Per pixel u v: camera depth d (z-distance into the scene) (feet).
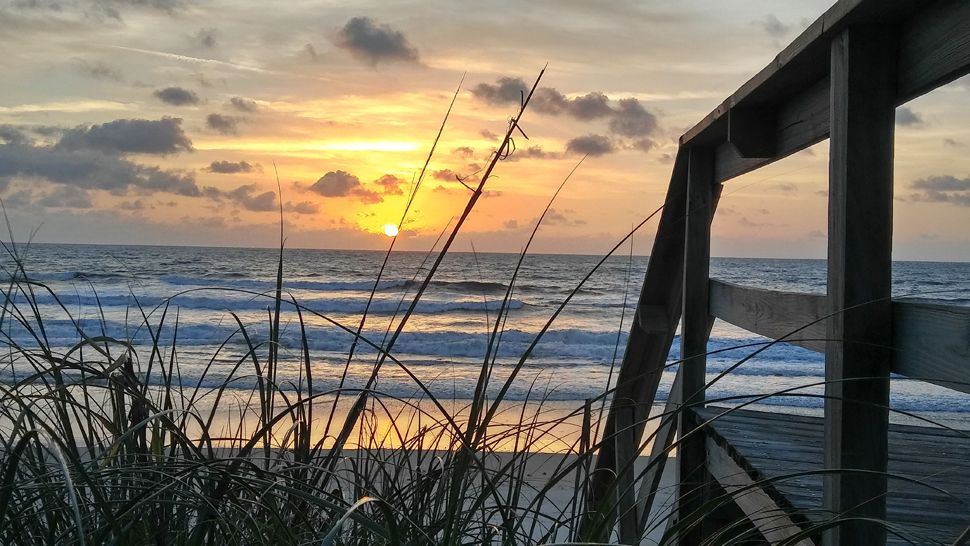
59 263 144.46
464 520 5.27
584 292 101.19
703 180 11.58
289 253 189.16
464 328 71.87
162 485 4.42
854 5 5.12
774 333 7.93
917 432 12.01
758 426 10.74
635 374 13.79
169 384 5.42
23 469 5.45
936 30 4.90
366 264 161.79
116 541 4.14
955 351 4.53
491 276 128.88
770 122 8.85
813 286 153.48
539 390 44.11
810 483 7.74
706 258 11.43
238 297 87.25
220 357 51.49
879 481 5.41
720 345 66.39
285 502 5.45
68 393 5.15
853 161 5.47
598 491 11.54
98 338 5.18
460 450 5.17
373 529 3.64
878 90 5.47
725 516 10.65
